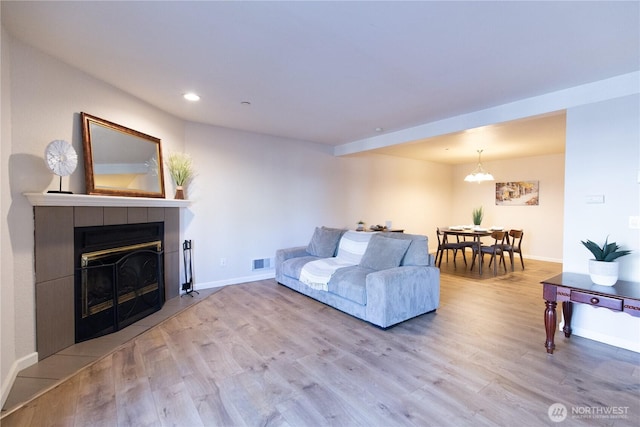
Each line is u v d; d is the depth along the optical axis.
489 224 7.61
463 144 5.39
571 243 2.88
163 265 3.66
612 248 2.44
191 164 4.04
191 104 3.45
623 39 2.05
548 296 2.48
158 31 2.03
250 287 4.38
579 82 2.76
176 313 3.33
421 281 3.28
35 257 2.25
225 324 3.05
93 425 1.65
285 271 4.27
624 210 2.57
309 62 2.45
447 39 2.08
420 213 7.39
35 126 2.26
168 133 3.75
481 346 2.59
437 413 1.75
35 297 2.25
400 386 2.01
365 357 2.40
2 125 1.96
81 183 2.66
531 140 5.02
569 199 2.88
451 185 8.23
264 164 4.83
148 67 2.56
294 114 3.79
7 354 1.97
